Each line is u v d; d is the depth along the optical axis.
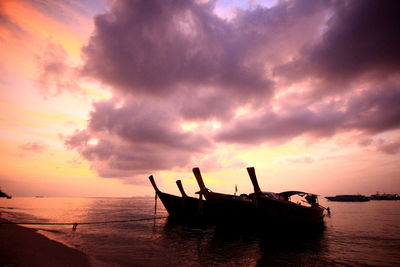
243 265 11.19
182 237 18.62
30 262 9.13
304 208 20.09
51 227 21.88
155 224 26.47
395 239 18.16
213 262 11.60
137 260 11.36
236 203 20.20
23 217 31.31
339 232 21.67
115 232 20.34
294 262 11.77
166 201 29.52
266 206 18.70
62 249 11.72
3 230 15.77
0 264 8.52
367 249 14.73
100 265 9.80
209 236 19.12
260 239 17.84
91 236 17.91
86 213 42.19
